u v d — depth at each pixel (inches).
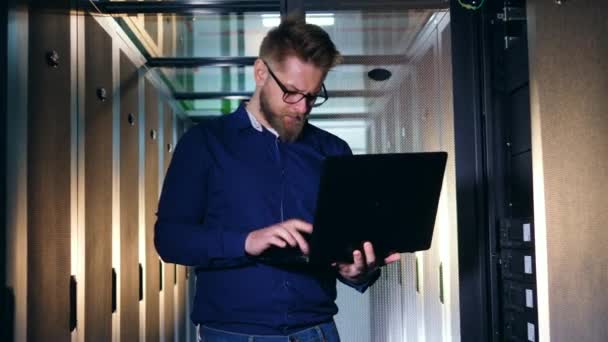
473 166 124.6
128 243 195.3
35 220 118.9
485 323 122.2
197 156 72.4
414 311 130.4
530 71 110.0
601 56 91.5
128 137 195.0
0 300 105.7
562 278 103.0
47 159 125.7
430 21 129.1
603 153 92.3
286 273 70.7
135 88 203.2
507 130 124.2
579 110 98.3
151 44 196.5
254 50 207.3
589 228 96.0
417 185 67.8
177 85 252.2
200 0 152.5
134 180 203.5
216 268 71.5
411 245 71.0
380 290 130.8
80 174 147.8
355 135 129.2
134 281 203.9
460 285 123.2
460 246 123.7
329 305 74.7
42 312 121.9
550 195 104.5
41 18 122.9
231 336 70.6
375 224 67.2
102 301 165.9
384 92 129.3
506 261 121.3
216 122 75.3
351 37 130.0
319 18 129.0
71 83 141.0
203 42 196.2
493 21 124.8
